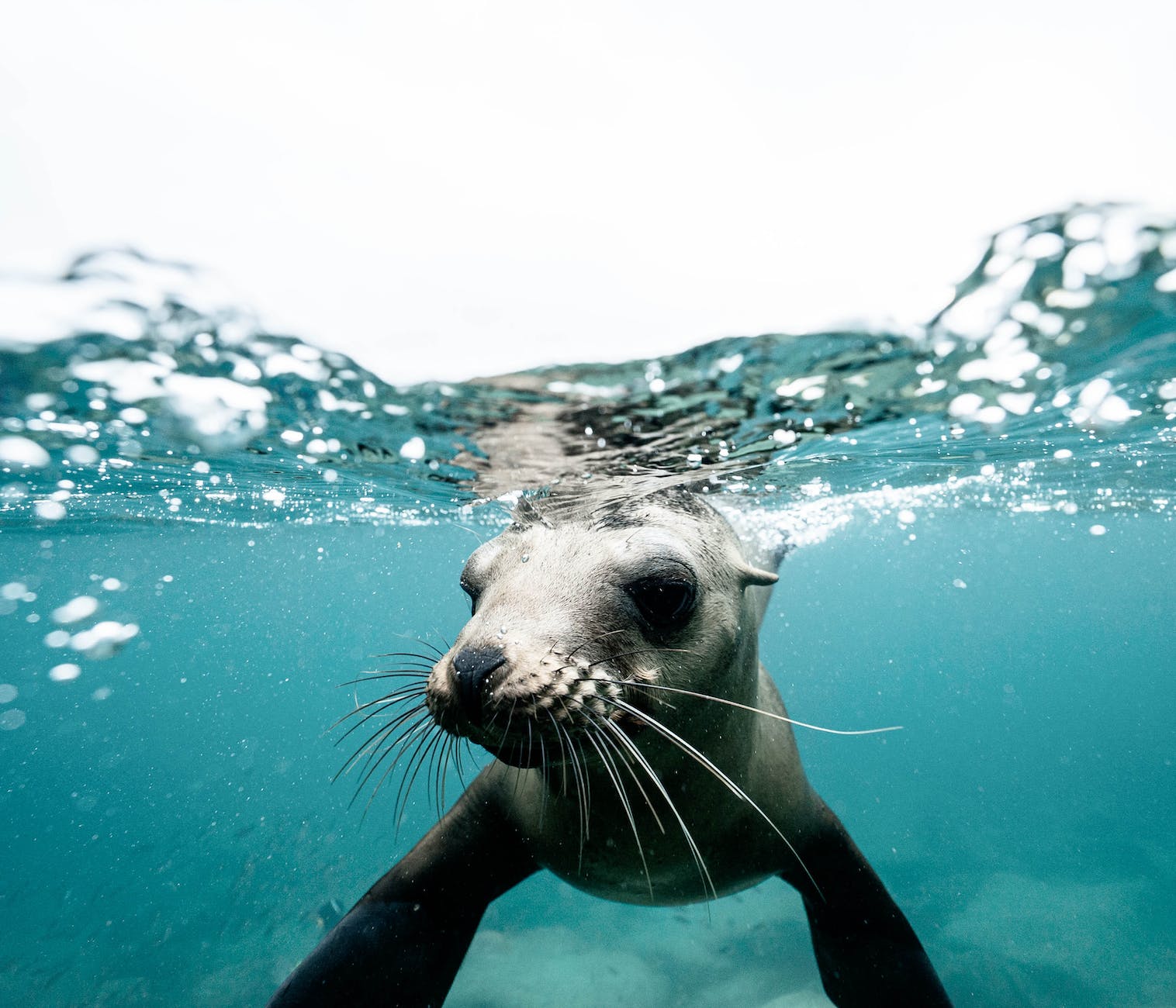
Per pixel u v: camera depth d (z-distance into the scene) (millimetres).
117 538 1987
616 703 309
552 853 416
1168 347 570
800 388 536
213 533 1897
